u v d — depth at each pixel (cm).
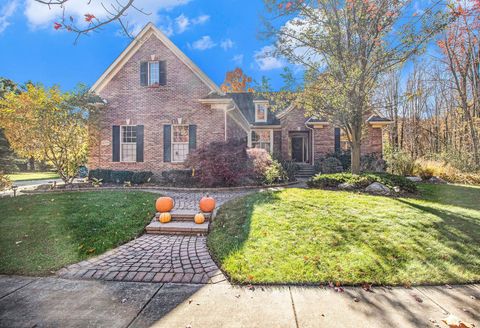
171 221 591
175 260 396
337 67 852
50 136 1041
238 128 1689
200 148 1098
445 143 1984
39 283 322
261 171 1172
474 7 1148
